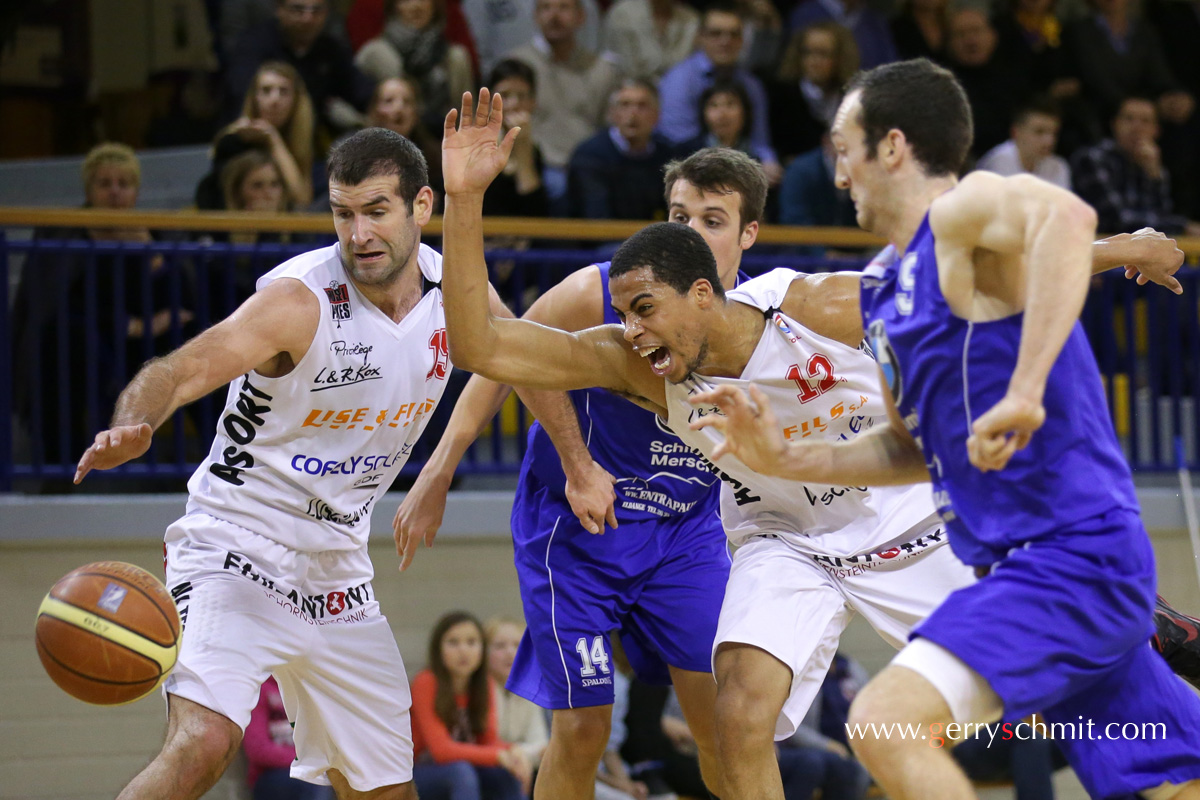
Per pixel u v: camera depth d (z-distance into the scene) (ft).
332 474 36.47
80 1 101.76
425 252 37.17
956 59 88.33
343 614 37.99
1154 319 72.79
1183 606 70.79
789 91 81.51
